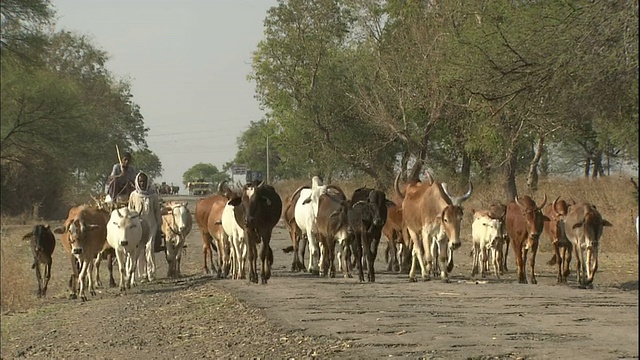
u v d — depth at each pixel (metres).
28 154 50.41
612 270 23.69
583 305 15.63
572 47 18.28
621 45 17.47
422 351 11.45
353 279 20.91
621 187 36.28
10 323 16.34
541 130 31.69
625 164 34.97
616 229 29.72
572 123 24.61
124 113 80.75
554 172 69.62
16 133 48.38
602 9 17.72
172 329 14.52
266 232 19.78
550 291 17.97
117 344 13.51
